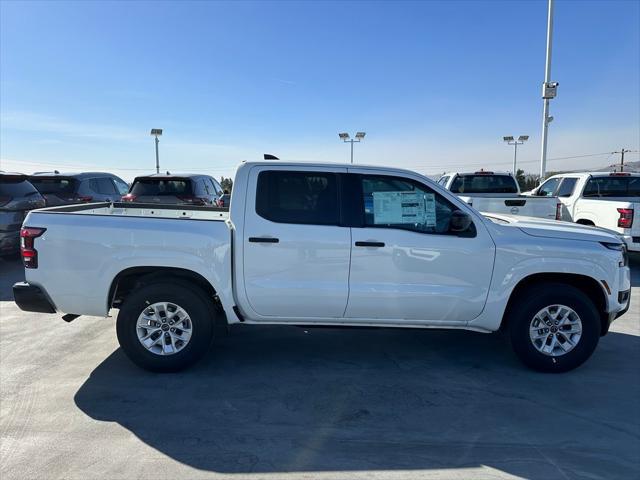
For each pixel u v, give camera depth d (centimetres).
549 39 1728
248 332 556
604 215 960
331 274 434
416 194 444
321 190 441
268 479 287
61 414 364
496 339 541
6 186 878
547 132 1798
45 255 426
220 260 426
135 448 319
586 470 299
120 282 462
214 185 1333
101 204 575
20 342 521
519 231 445
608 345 524
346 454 315
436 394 404
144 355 434
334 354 492
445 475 293
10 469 293
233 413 369
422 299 438
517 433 343
